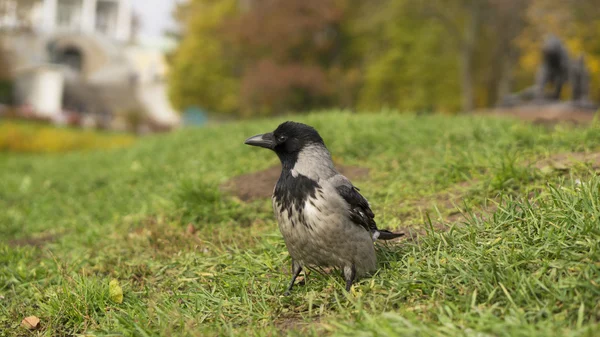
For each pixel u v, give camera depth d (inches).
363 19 1632.6
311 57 1726.1
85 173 473.4
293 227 155.3
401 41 1577.3
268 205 258.5
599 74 1322.6
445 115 459.2
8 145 1092.5
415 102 1556.3
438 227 196.1
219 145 415.2
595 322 118.6
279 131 159.9
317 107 1731.1
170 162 404.5
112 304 175.5
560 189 174.6
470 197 221.0
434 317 130.0
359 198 156.9
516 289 131.6
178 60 2039.9
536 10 1247.5
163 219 256.8
